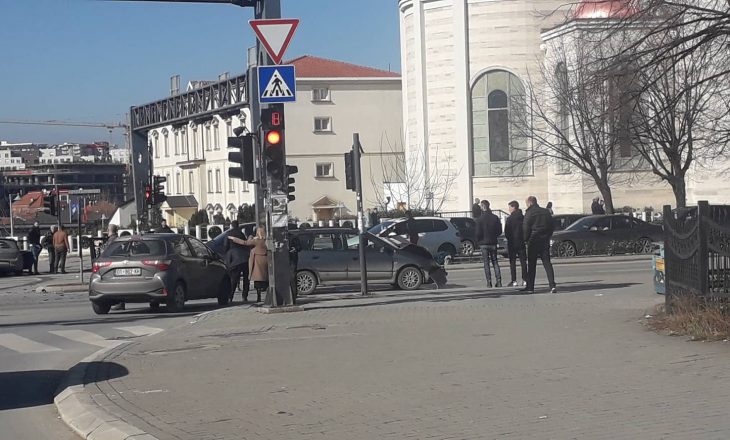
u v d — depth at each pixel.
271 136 16.20
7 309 21.39
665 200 48.34
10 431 8.39
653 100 19.34
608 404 7.71
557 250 33.81
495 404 7.94
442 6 50.16
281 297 16.61
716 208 13.12
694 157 31.52
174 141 80.06
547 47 40.50
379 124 69.94
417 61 51.16
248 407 8.39
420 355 10.95
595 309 15.33
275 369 10.43
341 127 69.38
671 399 7.80
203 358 11.46
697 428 6.76
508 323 13.75
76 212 33.66
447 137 50.34
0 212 105.62
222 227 45.22
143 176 46.62
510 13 48.28
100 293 18.19
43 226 83.12
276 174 16.41
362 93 69.69
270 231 16.56
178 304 18.62
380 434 7.10
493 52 48.66
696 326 11.53
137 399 8.94
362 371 10.02
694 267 12.34
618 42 14.23
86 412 8.48
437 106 50.66
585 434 6.73
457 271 30.31
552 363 9.92
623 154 37.56
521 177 48.88
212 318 16.11
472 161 49.59
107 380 10.09
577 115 32.81
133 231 45.50
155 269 18.20
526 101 44.22
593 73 14.28
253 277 19.12
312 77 68.69
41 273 38.03
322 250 21.17
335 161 69.44
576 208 46.91
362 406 8.19
